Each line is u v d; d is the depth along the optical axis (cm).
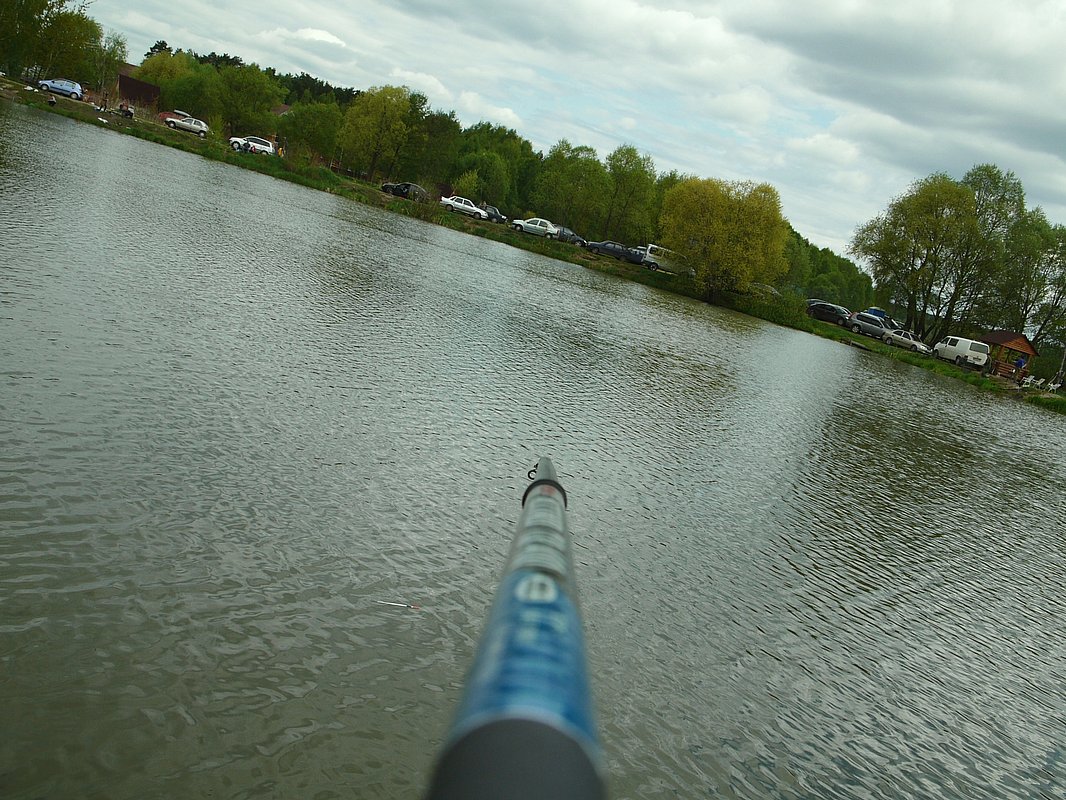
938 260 7419
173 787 525
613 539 1136
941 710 910
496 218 8788
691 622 956
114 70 11369
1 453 868
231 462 1011
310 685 654
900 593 1221
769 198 6775
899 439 2522
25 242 1753
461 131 10688
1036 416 4425
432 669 718
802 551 1286
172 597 717
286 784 550
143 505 852
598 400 1914
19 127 4344
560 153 10025
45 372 1102
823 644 991
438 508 1059
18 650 604
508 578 294
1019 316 7912
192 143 7312
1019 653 1122
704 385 2541
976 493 2053
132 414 1059
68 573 708
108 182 3109
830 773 739
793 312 6775
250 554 822
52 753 525
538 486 499
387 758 595
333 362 1563
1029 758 859
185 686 616
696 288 6862
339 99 19262
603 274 6938
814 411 2614
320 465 1080
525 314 2948
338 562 855
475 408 1544
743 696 829
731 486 1530
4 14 7344
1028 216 7588
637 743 705
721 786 678
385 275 2908
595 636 866
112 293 1566
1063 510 2155
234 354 1428
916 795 741
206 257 2222
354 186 7862
